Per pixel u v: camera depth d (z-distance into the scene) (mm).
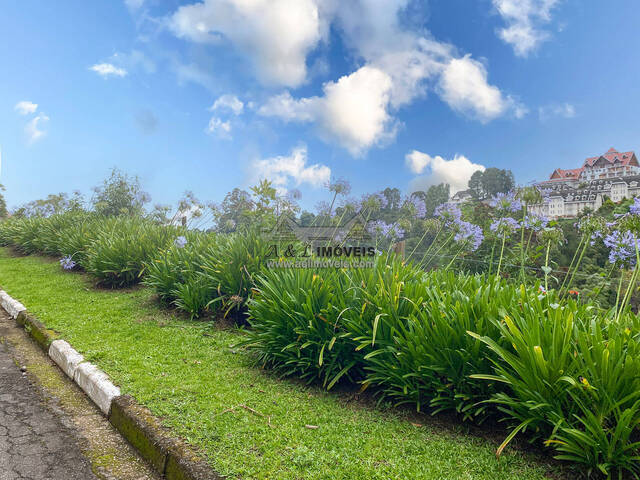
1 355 4023
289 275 3824
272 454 2158
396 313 2963
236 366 3619
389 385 2936
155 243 7363
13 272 8016
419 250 5453
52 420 2816
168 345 4125
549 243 4051
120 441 2570
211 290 5203
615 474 1952
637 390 1938
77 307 5496
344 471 1999
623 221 3340
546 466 2072
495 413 2545
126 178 12641
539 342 2195
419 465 2072
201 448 2225
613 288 4219
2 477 2160
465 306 2633
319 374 3207
